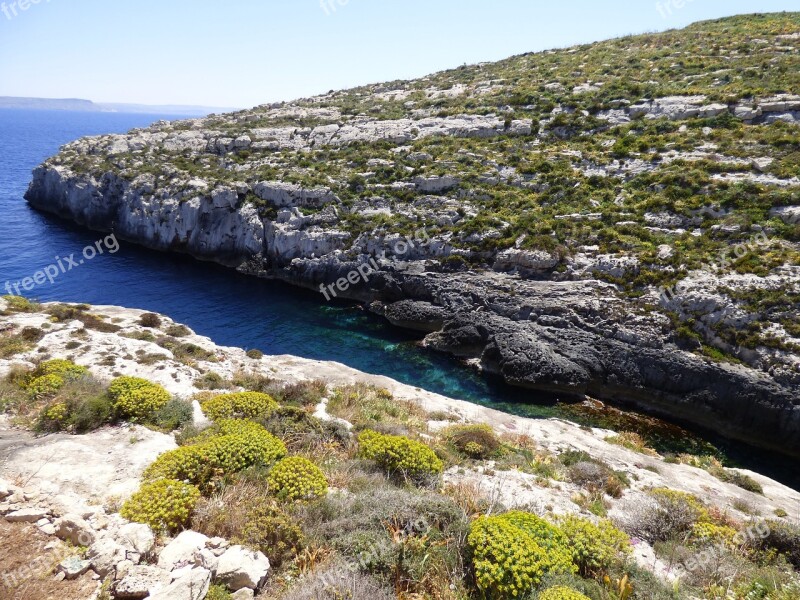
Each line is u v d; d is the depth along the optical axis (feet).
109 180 220.23
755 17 260.21
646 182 139.44
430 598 27.71
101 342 79.36
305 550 28.86
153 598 22.74
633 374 98.37
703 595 33.04
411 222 151.23
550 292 116.16
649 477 61.46
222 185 185.68
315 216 165.78
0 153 498.28
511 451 61.00
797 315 89.25
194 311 138.41
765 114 149.89
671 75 197.57
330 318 138.72
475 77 284.82
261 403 57.67
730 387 87.92
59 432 46.70
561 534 34.42
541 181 155.22
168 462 37.88
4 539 27.40
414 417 71.15
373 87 345.92
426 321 129.29
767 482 70.38
